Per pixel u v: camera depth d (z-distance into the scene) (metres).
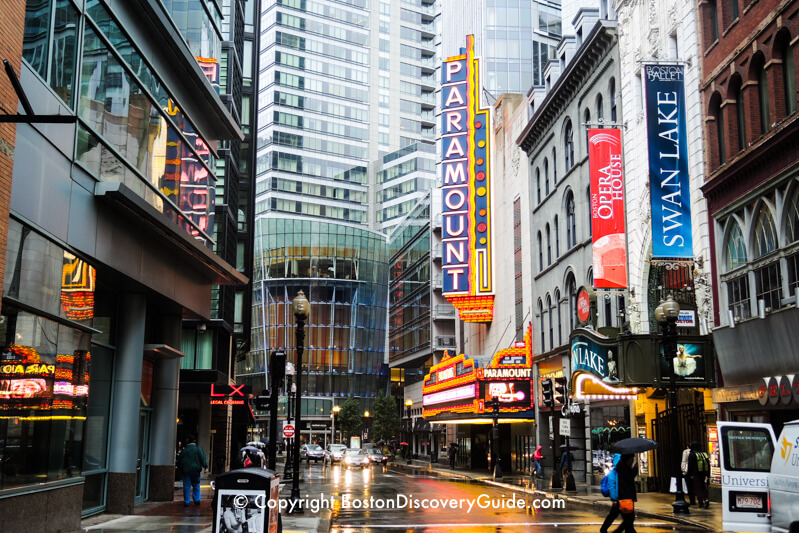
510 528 18.09
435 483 37.38
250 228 53.84
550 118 45.19
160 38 21.34
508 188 55.34
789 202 22.03
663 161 27.73
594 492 29.16
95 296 19.95
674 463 21.55
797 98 21.38
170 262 22.31
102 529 16.34
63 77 15.62
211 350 41.91
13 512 13.33
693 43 27.78
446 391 57.16
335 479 40.53
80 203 16.41
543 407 45.28
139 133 20.30
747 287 24.38
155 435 24.50
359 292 127.00
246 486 11.70
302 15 149.62
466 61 57.91
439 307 80.88
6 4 12.88
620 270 32.22
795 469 12.16
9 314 13.41
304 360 121.62
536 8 78.94
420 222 88.31
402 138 161.38
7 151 12.86
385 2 163.38
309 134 147.12
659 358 26.91
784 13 21.95
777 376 21.20
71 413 16.56
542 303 46.84
